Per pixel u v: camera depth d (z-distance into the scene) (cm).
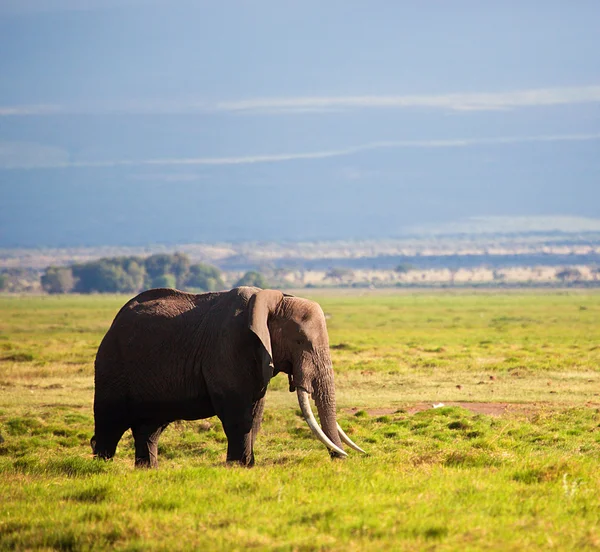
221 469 5034
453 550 3284
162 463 6316
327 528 3631
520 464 5159
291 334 5431
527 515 3822
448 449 5997
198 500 4206
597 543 3403
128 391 5678
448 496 4147
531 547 3331
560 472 4725
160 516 3903
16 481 5109
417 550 3300
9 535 3772
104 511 4025
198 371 5531
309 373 5422
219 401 5447
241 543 3438
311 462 5488
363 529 3559
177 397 5606
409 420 7862
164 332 5600
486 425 7488
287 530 3616
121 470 5419
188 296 5734
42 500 4444
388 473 4834
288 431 7531
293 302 5534
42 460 5966
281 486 4331
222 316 5509
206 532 3609
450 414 8131
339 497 4147
